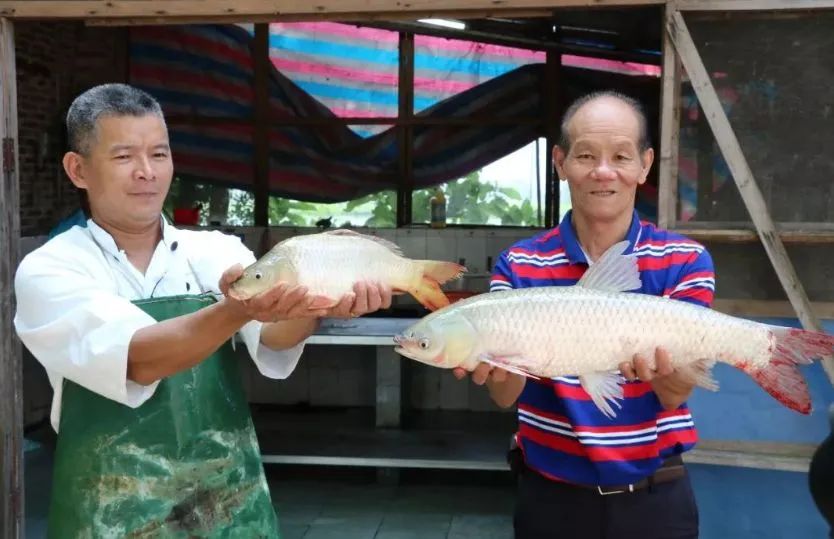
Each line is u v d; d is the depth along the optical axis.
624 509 1.92
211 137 6.89
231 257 2.03
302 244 1.61
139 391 1.70
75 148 1.83
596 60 6.45
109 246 1.86
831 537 2.38
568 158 1.93
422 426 5.89
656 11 5.06
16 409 3.76
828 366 3.28
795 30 3.35
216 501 1.87
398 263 1.69
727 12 3.37
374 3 3.49
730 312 3.44
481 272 6.54
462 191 6.76
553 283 1.97
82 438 1.80
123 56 6.79
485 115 6.64
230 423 1.92
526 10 3.47
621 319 1.66
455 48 6.62
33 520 4.62
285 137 6.88
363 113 6.79
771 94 3.38
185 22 3.67
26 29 6.06
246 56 6.81
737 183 3.32
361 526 4.71
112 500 1.79
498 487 5.41
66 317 1.68
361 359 6.51
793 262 3.40
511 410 6.35
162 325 1.61
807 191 3.38
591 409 1.88
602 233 1.95
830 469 2.33
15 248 3.76
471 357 1.66
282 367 2.00
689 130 3.44
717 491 3.49
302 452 5.23
